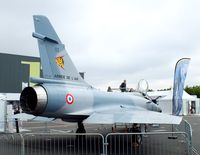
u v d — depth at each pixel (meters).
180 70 15.33
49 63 10.20
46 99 9.46
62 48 10.69
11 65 42.06
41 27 10.23
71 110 10.27
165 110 31.81
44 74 10.00
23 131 15.18
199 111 42.25
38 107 9.31
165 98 32.66
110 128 17.73
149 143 11.39
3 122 13.69
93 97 11.34
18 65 42.75
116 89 15.15
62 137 12.91
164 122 9.47
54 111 9.78
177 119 9.83
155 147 10.37
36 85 9.80
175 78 15.30
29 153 8.76
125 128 17.08
